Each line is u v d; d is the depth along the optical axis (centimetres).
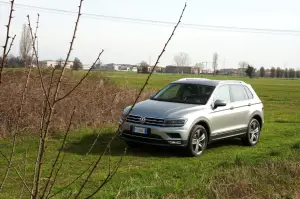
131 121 943
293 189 654
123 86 1719
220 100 1009
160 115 920
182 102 1013
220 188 614
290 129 1495
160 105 974
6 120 1071
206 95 1024
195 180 675
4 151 893
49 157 851
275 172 723
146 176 727
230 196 601
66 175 712
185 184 647
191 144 929
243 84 1154
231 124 1059
